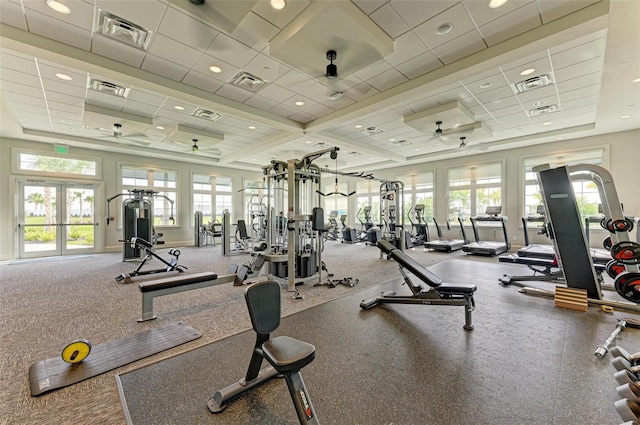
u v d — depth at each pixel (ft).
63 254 25.23
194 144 24.43
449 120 18.97
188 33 10.51
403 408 5.44
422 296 10.46
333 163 36.83
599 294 11.07
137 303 11.64
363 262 21.56
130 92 15.55
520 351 7.63
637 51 10.67
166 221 31.63
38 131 22.25
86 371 6.66
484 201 29.30
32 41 10.39
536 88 15.29
